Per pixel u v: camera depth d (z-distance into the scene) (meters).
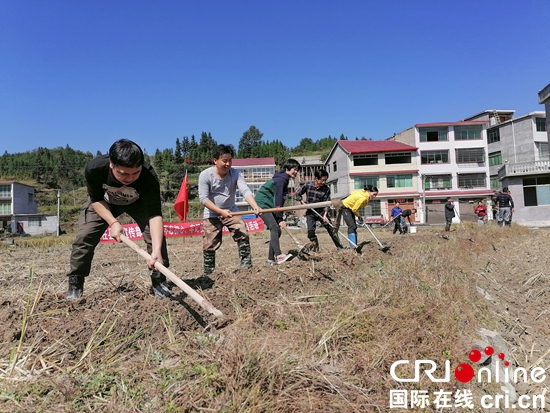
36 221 39.09
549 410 3.37
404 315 3.83
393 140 42.53
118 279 5.94
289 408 2.46
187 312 3.54
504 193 17.55
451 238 9.97
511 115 44.41
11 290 5.18
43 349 2.99
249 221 19.64
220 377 2.59
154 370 2.76
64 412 2.32
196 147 89.56
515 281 6.95
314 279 4.84
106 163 3.45
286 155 82.94
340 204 4.86
